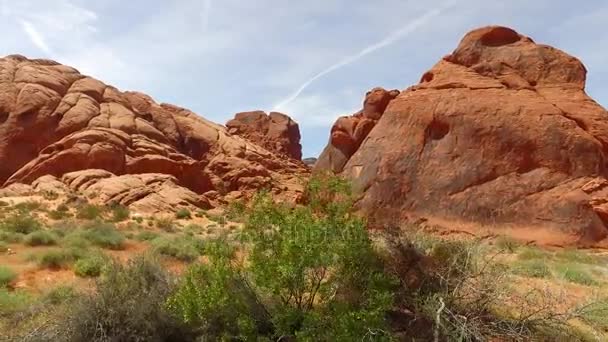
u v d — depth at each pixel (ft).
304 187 18.94
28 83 131.95
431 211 91.40
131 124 136.56
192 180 133.39
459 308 16.80
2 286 27.96
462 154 95.50
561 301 18.97
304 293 18.24
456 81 108.68
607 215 79.82
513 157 91.50
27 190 104.58
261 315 16.84
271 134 222.69
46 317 18.71
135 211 95.40
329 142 135.64
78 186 105.60
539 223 82.23
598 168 87.45
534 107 95.81
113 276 19.39
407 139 103.60
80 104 133.28
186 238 54.34
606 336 18.16
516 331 16.37
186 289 16.39
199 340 16.60
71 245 42.78
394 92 132.26
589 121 95.25
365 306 15.90
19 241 45.60
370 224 20.58
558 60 107.76
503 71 108.88
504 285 19.04
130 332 16.92
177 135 154.81
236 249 19.01
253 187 141.38
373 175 101.45
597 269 42.86
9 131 120.78
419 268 19.15
